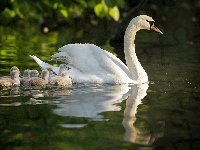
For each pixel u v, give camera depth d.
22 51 20.73
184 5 38.50
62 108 11.74
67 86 14.18
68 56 15.23
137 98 12.99
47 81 14.22
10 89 13.54
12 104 11.99
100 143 9.40
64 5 25.39
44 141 9.41
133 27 16.08
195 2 38.03
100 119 10.95
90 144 9.23
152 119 11.05
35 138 9.63
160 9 37.53
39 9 26.03
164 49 22.56
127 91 13.82
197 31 29.12
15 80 13.97
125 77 14.84
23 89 13.56
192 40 25.62
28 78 14.12
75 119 10.88
